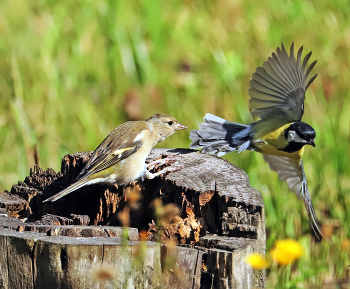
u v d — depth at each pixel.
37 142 12.99
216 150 9.45
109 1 17.52
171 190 8.27
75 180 8.94
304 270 9.10
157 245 6.39
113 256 6.17
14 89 14.40
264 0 18.47
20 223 7.41
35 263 6.31
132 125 9.88
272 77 8.77
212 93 14.71
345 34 16.88
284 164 9.98
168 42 16.66
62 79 14.91
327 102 14.18
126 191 8.94
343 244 9.46
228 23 17.52
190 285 6.55
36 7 17.77
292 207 10.91
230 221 7.32
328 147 12.36
